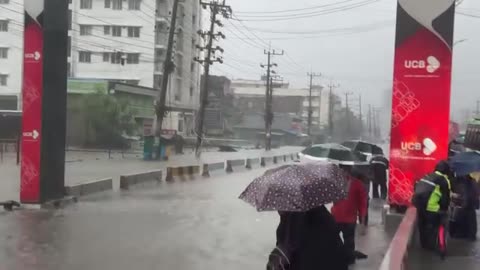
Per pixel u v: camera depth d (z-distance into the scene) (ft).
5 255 30.40
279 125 352.69
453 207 34.71
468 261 28.48
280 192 13.05
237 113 340.80
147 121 187.93
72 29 248.32
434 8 40.22
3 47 245.86
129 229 39.01
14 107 225.76
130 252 31.50
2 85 246.47
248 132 339.77
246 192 13.75
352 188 28.45
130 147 169.78
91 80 169.58
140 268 27.86
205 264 28.94
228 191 66.59
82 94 167.84
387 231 40.04
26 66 47.39
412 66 40.91
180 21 256.52
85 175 83.41
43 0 46.60
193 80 283.59
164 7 249.96
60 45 50.01
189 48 278.05
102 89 168.25
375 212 51.93
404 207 41.27
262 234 37.93
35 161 47.93
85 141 167.12
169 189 68.13
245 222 43.09
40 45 47.09
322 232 13.42
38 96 47.52
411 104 41.01
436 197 29.91
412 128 41.01
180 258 30.19
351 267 28.40
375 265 28.99
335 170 13.99
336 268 13.35
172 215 46.14
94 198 57.06
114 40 247.91
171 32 131.34
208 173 90.94
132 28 247.50
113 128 167.32
